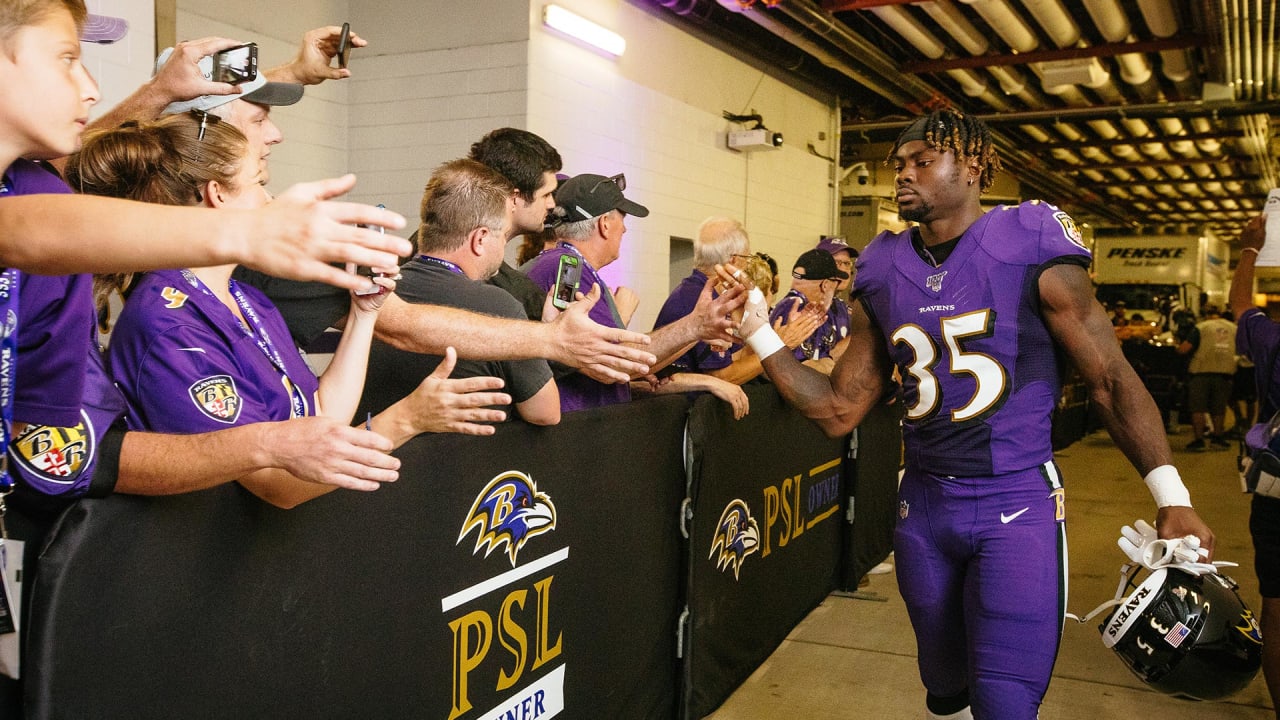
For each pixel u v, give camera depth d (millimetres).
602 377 1927
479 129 6570
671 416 2727
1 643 1046
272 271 807
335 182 840
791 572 3916
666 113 8039
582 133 7012
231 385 1315
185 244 791
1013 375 2049
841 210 12969
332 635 1524
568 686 2258
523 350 1863
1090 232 21125
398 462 1189
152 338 1276
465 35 6582
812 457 4113
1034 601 2035
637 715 2631
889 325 2193
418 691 1741
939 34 9180
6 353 942
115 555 1149
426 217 2252
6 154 944
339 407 1521
